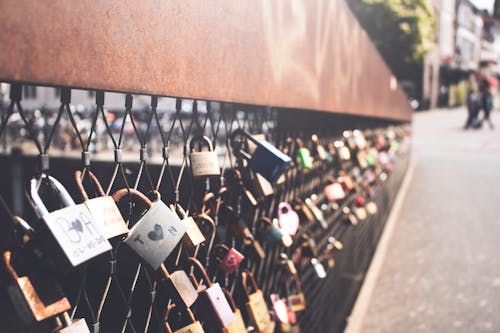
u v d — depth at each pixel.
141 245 1.05
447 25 39.66
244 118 1.77
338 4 2.61
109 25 0.93
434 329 4.27
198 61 1.24
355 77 3.17
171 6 1.12
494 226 7.14
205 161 1.37
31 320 0.85
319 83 2.30
